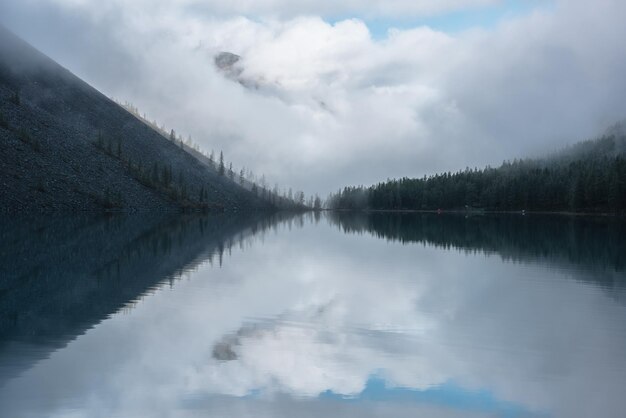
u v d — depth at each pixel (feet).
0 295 78.69
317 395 44.24
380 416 40.57
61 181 421.59
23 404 40.96
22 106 514.27
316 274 107.34
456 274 108.99
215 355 53.57
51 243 154.61
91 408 40.60
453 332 63.10
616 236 218.59
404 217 523.29
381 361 52.70
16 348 53.93
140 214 419.74
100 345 55.62
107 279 94.79
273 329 63.62
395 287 92.94
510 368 51.03
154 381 46.24
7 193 356.59
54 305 73.26
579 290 90.89
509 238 210.38
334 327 65.00
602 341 59.52
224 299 79.87
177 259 125.90
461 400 43.65
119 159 570.46
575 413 41.34
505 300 82.48
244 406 41.78
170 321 66.18
